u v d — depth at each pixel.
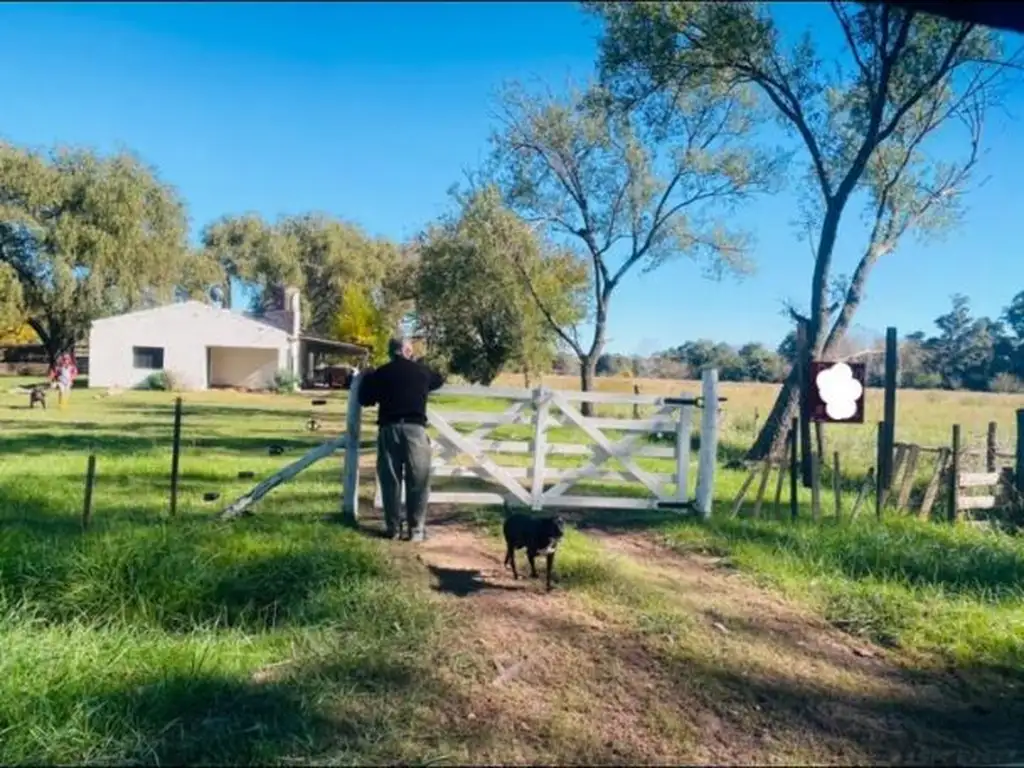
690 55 15.52
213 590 6.04
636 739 4.19
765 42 14.53
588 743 4.12
